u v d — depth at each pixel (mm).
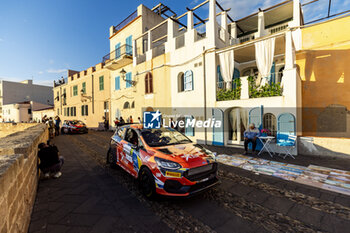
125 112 16719
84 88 23203
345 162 5953
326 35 8492
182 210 3271
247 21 12172
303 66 9117
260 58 8047
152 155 3770
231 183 4465
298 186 4191
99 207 3391
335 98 8422
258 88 8812
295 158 6605
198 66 10414
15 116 37594
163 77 12711
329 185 4191
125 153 4797
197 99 10492
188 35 11008
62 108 28734
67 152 8453
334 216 2996
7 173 1781
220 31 11609
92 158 7285
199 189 3471
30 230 2695
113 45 18797
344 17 8094
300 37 9039
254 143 7371
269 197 3715
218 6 11148
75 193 3996
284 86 7301
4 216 1683
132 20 16078
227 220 2955
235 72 11117
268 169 5438
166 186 3367
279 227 2750
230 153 7621
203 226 2803
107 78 19250
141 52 15641
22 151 2777
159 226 2809
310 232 2623
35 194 3793
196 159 3625
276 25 12141
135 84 15266
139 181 4000
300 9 9906
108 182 4648
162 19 17422
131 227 2783
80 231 2680
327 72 8555
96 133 16719
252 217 3029
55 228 2752
